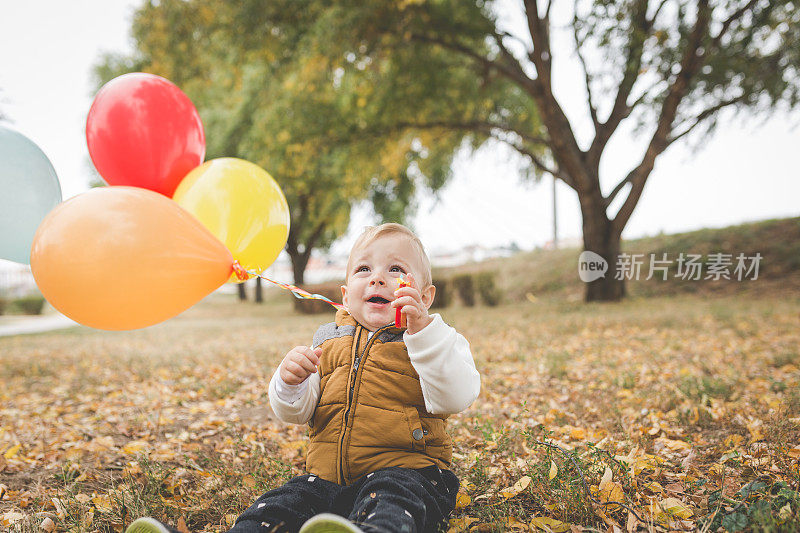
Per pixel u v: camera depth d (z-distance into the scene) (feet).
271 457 9.20
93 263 5.90
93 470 9.32
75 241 5.95
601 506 6.64
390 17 37.58
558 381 15.83
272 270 128.77
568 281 60.80
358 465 5.72
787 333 23.35
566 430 10.27
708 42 38.37
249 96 62.03
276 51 40.83
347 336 6.40
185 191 7.88
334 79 42.98
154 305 6.25
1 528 6.93
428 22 39.70
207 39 40.86
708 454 8.78
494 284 53.26
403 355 5.98
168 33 39.17
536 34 40.42
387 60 42.34
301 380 6.01
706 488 7.25
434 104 46.06
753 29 36.96
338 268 99.45
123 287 5.99
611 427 10.46
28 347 34.04
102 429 12.20
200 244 6.59
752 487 6.31
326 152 49.06
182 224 6.50
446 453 6.14
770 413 10.21
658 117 43.16
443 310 51.42
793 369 15.46
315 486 5.78
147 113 7.79
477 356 20.27
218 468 8.68
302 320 50.24
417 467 5.69
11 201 7.61
